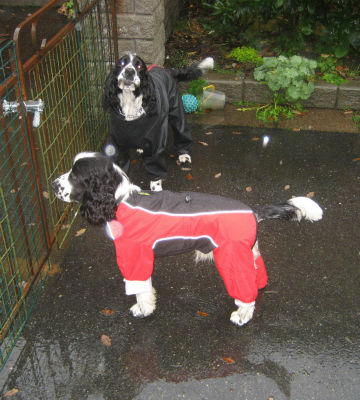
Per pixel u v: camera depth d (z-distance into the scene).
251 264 1.42
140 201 1.42
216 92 2.92
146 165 2.14
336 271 1.79
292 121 2.80
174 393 1.39
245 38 3.29
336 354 1.49
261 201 2.19
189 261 1.85
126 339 1.55
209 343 1.54
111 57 2.51
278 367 1.46
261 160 2.48
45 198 2.15
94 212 1.37
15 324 1.56
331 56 3.12
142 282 1.47
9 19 3.75
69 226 2.01
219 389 1.40
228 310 1.65
